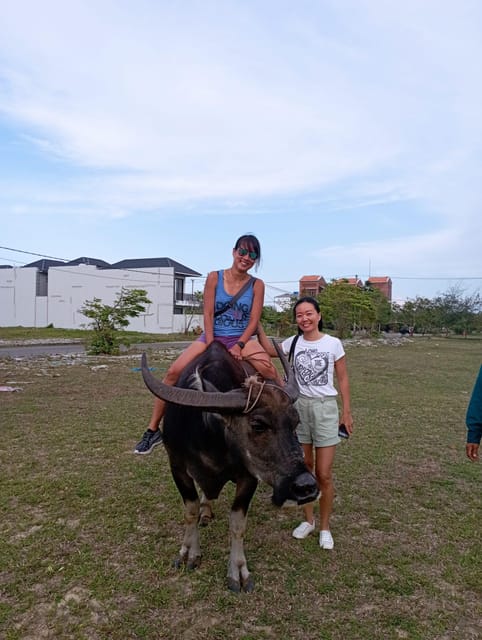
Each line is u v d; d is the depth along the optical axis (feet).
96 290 174.70
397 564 13.08
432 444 24.67
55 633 10.15
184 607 11.05
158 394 10.27
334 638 10.15
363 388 42.09
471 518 16.11
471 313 184.55
